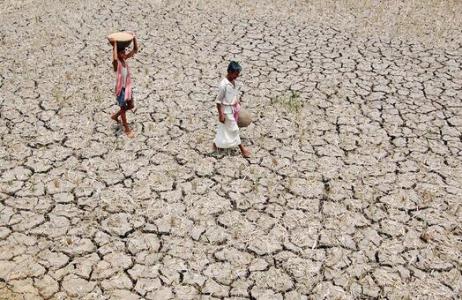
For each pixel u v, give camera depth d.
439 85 9.31
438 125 7.99
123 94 7.13
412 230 5.81
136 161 6.91
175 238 5.63
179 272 5.20
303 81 9.34
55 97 8.48
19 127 7.63
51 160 6.88
